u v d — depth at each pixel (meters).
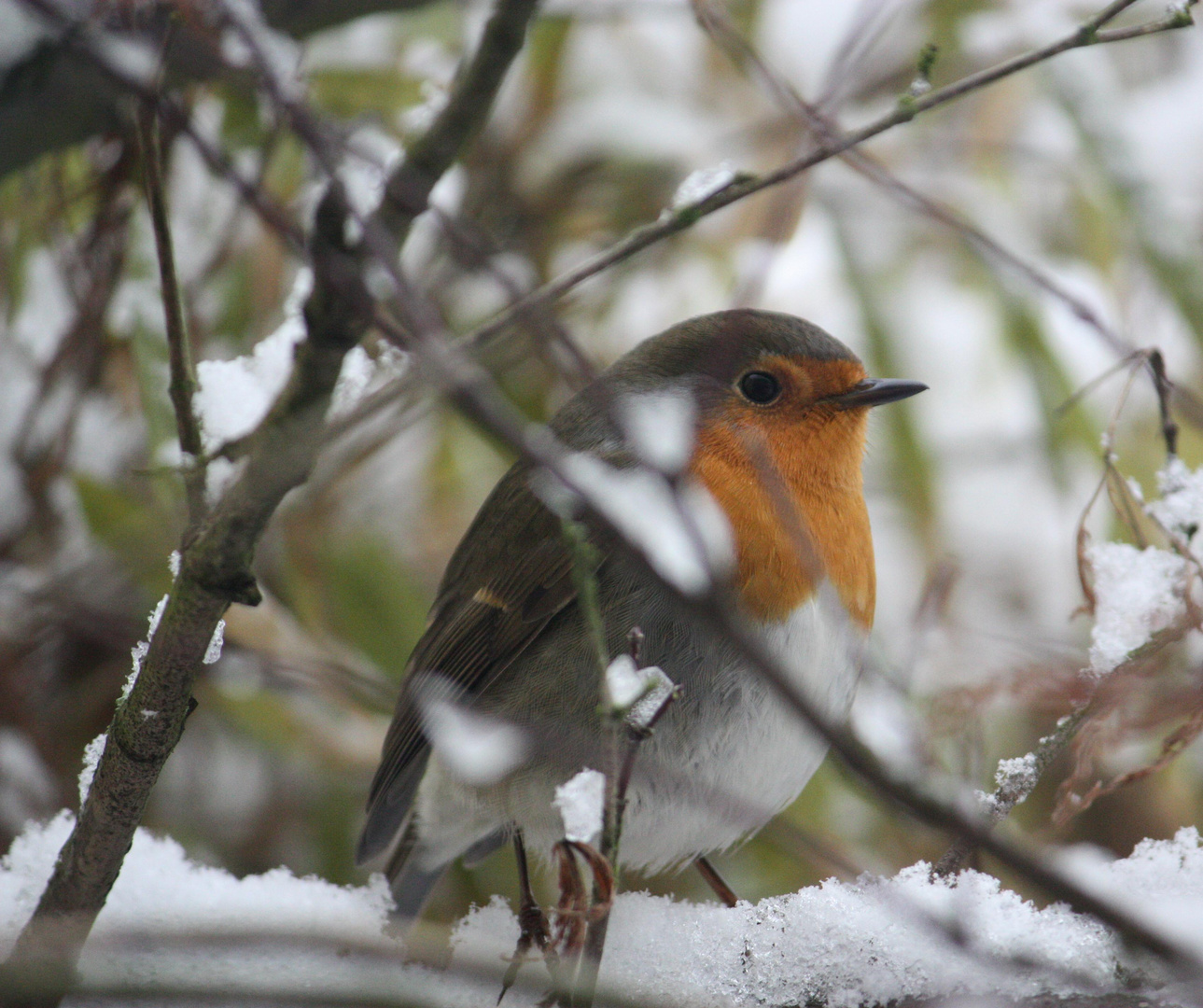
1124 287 8.46
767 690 5.56
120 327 7.42
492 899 6.28
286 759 8.32
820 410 6.14
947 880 4.62
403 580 7.88
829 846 7.38
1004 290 8.52
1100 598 4.71
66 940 3.72
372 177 4.38
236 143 7.25
